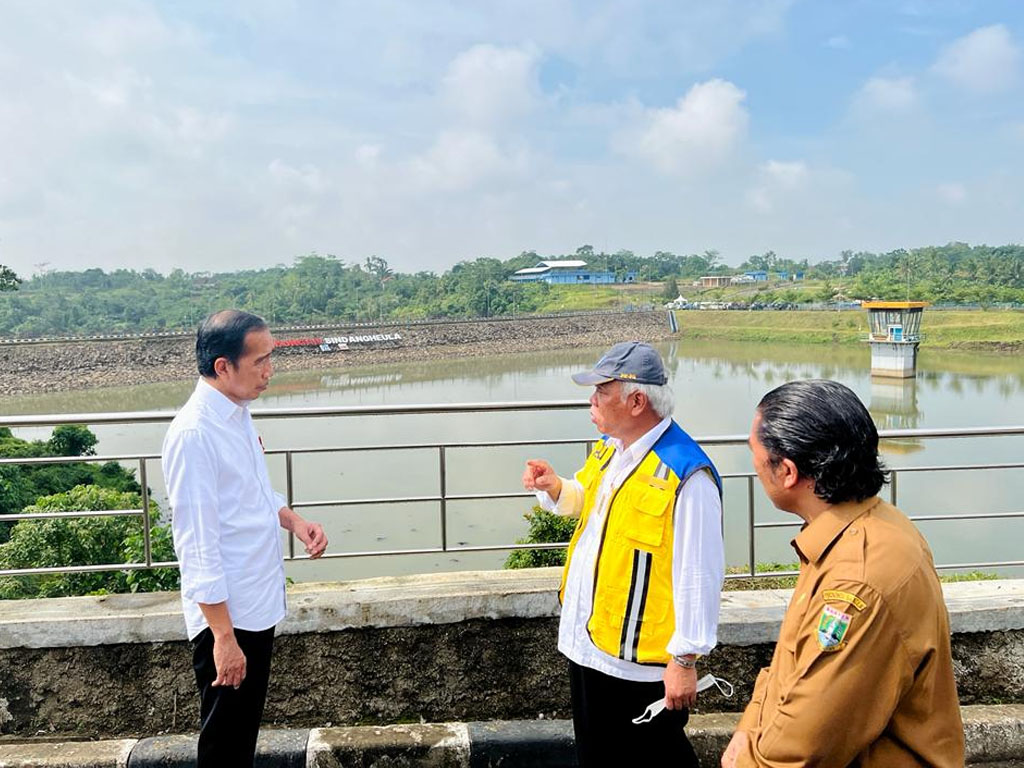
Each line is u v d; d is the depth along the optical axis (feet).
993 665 10.31
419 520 73.72
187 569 7.16
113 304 400.47
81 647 9.85
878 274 388.57
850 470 5.13
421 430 125.39
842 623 4.75
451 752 9.61
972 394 165.07
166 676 9.94
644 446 7.38
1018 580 11.16
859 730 4.73
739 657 10.38
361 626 10.13
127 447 114.11
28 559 28.96
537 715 10.41
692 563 6.97
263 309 386.73
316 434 124.26
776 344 286.05
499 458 99.96
